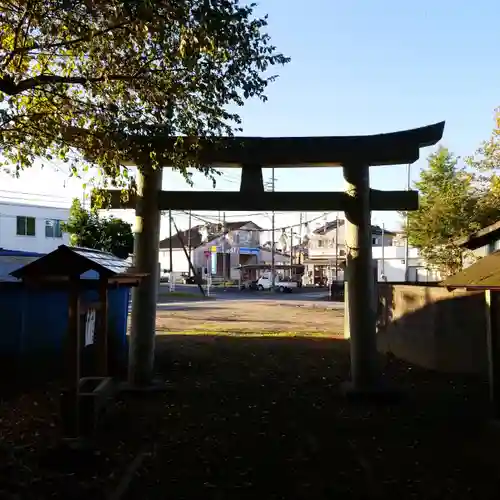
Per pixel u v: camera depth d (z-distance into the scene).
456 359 10.56
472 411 7.89
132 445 6.38
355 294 8.73
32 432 6.71
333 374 10.62
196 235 80.38
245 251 73.38
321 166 8.94
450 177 26.58
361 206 8.64
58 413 7.53
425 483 5.32
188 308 28.30
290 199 8.70
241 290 52.28
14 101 6.87
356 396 8.45
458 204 24.45
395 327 13.15
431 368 11.10
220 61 6.37
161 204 8.86
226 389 9.30
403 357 12.56
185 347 13.69
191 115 6.96
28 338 9.09
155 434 6.81
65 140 6.88
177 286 56.31
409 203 8.86
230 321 21.59
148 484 5.27
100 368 7.27
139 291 8.90
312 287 61.06
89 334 9.10
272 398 8.71
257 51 6.49
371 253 8.79
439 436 6.79
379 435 6.84
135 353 8.91
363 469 5.68
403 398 8.49
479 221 23.83
